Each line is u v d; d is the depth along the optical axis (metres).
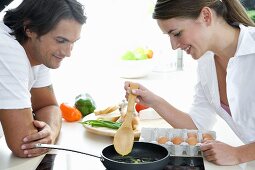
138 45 2.89
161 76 2.68
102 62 3.04
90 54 3.04
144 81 2.54
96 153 1.32
